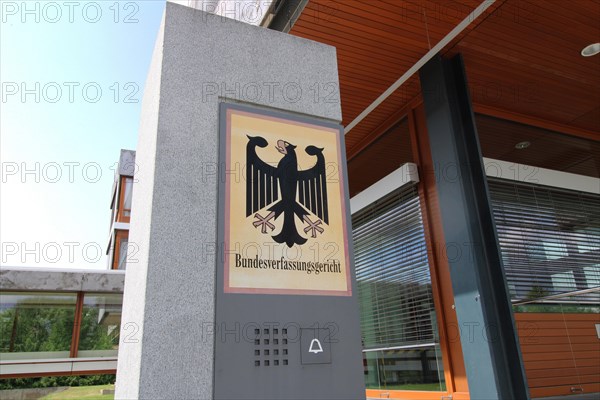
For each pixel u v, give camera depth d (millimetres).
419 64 4695
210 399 1874
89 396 6926
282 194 2346
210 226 2139
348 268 2355
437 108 4469
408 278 5102
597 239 5688
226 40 2559
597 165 6684
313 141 2543
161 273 1964
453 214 4094
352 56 4543
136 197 2766
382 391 5363
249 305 2068
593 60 4734
